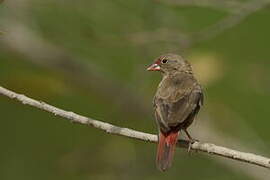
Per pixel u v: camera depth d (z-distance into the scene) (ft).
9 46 55.16
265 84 54.39
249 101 54.95
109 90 56.70
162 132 30.99
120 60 53.47
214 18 51.98
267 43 54.29
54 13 51.49
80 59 56.95
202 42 54.03
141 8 50.34
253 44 54.34
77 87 56.54
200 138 54.85
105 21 50.70
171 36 49.16
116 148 53.21
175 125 31.17
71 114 31.22
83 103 55.26
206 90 54.60
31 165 53.11
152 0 48.67
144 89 54.80
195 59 50.19
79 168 53.11
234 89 54.60
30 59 56.08
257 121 55.26
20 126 53.21
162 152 30.60
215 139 54.75
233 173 54.08
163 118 31.68
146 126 55.42
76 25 51.26
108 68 54.90
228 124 55.21
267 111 54.90
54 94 51.37
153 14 50.29
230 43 54.34
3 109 52.85
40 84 50.83
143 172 53.11
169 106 32.94
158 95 33.96
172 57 38.27
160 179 53.47
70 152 53.36
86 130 53.52
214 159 54.03
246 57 54.49
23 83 50.65
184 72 37.76
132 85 54.29
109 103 56.24
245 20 52.11
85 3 50.57
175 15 50.65
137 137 31.19
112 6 50.65
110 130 31.12
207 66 49.96
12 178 52.85
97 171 53.06
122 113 55.52
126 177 53.06
